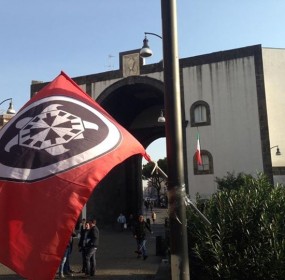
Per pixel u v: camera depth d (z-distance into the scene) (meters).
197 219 7.11
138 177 44.66
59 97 6.14
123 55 35.03
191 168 31.53
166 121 5.74
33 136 5.48
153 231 33.75
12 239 4.72
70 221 4.74
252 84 30.64
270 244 6.34
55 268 4.57
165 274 12.53
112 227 38.28
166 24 5.89
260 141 29.95
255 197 7.08
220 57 31.78
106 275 14.34
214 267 6.50
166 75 5.82
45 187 4.98
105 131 5.71
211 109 31.59
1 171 5.21
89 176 5.05
